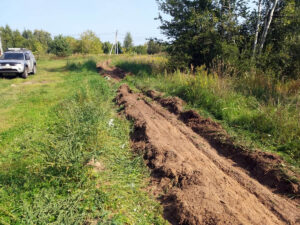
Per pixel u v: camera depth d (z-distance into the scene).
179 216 3.24
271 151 4.91
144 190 3.93
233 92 7.82
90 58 26.30
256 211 3.30
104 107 7.23
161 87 10.30
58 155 3.98
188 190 3.61
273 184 3.97
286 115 5.70
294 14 11.23
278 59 10.50
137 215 3.34
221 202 3.32
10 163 4.60
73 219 3.04
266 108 6.28
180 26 13.59
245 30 12.85
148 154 4.81
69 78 14.94
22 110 7.86
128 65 17.81
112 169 4.39
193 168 4.21
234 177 4.16
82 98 8.04
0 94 10.27
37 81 14.02
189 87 8.56
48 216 3.13
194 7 13.43
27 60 15.84
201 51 12.62
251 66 10.16
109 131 5.82
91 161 4.30
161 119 6.87
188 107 7.65
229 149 5.08
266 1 11.73
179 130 6.17
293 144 4.91
